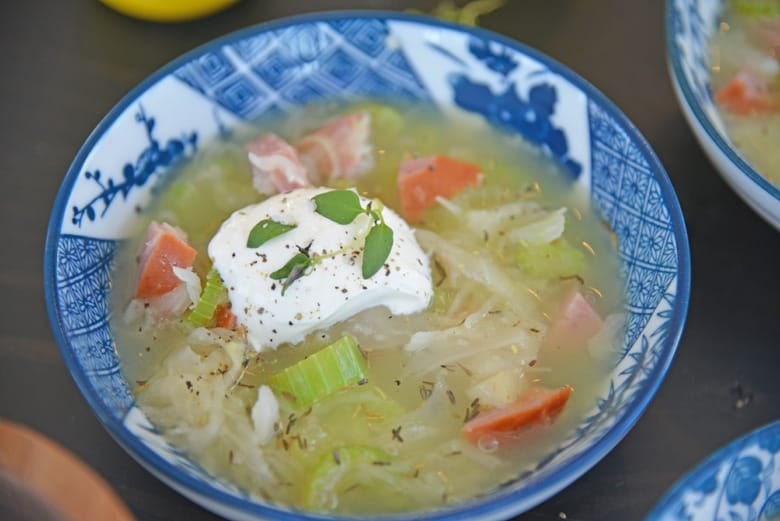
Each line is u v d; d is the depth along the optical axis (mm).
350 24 474
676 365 431
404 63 479
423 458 398
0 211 458
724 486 380
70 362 385
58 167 470
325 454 397
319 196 420
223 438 397
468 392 409
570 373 413
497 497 365
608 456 413
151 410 401
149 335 418
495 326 420
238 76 469
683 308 398
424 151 468
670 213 420
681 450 415
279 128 475
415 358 414
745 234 459
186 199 450
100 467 407
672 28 459
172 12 506
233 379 408
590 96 452
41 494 354
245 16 516
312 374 407
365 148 465
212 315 417
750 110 477
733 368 431
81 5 517
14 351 428
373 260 407
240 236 420
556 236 438
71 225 419
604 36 512
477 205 453
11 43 503
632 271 430
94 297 419
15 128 479
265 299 410
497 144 470
